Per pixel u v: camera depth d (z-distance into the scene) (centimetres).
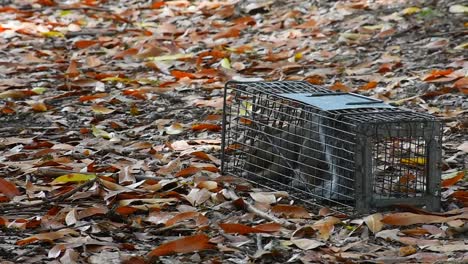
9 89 1499
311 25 1842
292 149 990
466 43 1619
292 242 836
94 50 1780
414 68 1525
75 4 2206
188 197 955
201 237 818
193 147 1153
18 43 1841
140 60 1698
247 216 910
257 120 1030
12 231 875
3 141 1195
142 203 945
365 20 1827
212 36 1855
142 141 1210
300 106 977
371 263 799
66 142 1212
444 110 1323
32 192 990
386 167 1016
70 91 1475
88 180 1002
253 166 1027
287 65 1588
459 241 855
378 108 954
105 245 830
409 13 1822
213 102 1373
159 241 856
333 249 829
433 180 923
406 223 883
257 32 1877
